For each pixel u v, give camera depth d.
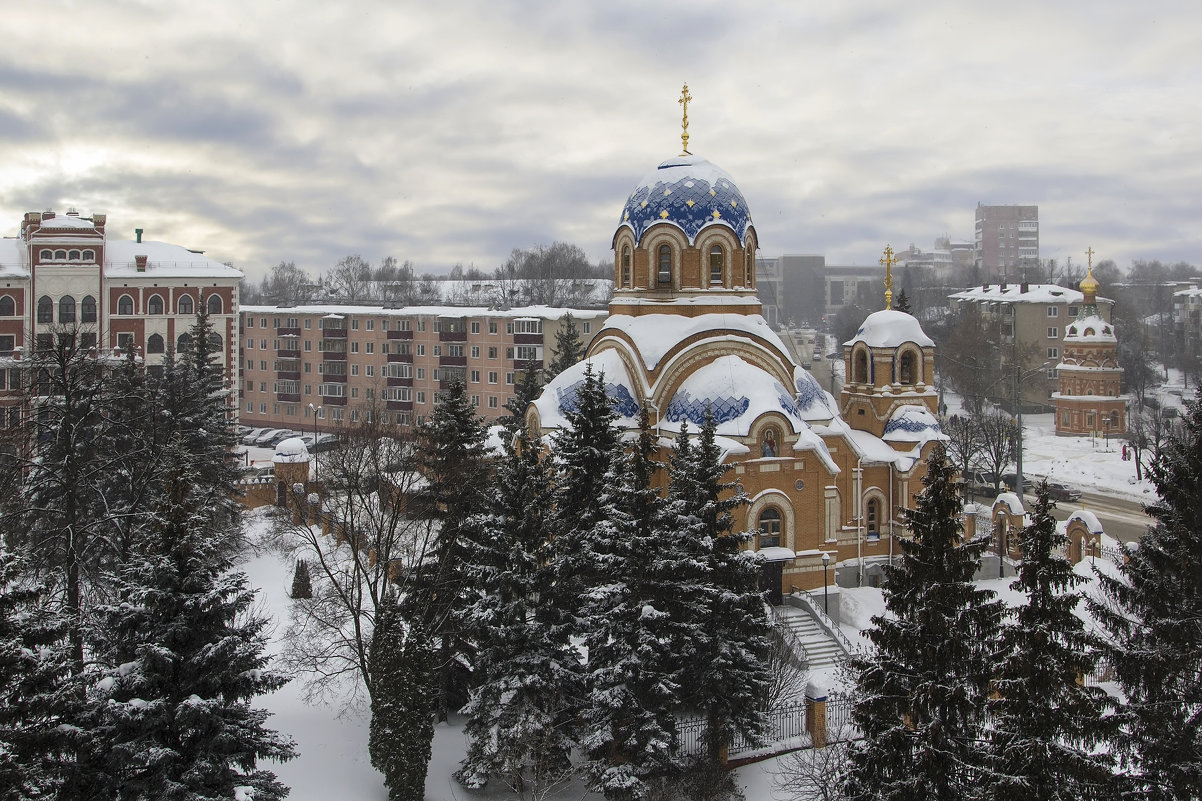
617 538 38.72
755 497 54.81
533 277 192.62
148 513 31.73
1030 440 118.38
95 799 27.70
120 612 28.11
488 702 38.72
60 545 45.78
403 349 126.25
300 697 44.56
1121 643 33.28
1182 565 31.39
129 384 58.12
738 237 61.72
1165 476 33.09
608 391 59.25
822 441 57.88
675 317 61.19
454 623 43.06
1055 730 27.98
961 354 137.62
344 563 56.06
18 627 27.19
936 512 30.27
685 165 63.38
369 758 39.97
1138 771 32.25
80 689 28.17
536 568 39.88
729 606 39.16
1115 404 118.06
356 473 46.91
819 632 52.47
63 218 101.25
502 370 120.25
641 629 38.19
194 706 27.42
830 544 57.44
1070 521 64.81
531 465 40.69
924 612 29.48
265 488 80.12
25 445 51.34
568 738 38.69
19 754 26.06
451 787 38.88
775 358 59.97
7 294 97.44
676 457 42.25
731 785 38.38
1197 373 153.00
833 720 42.16
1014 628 28.08
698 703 39.66
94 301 100.94
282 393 136.62
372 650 39.38
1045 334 144.38
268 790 29.73
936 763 29.05
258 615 52.06
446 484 45.50
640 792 36.22
